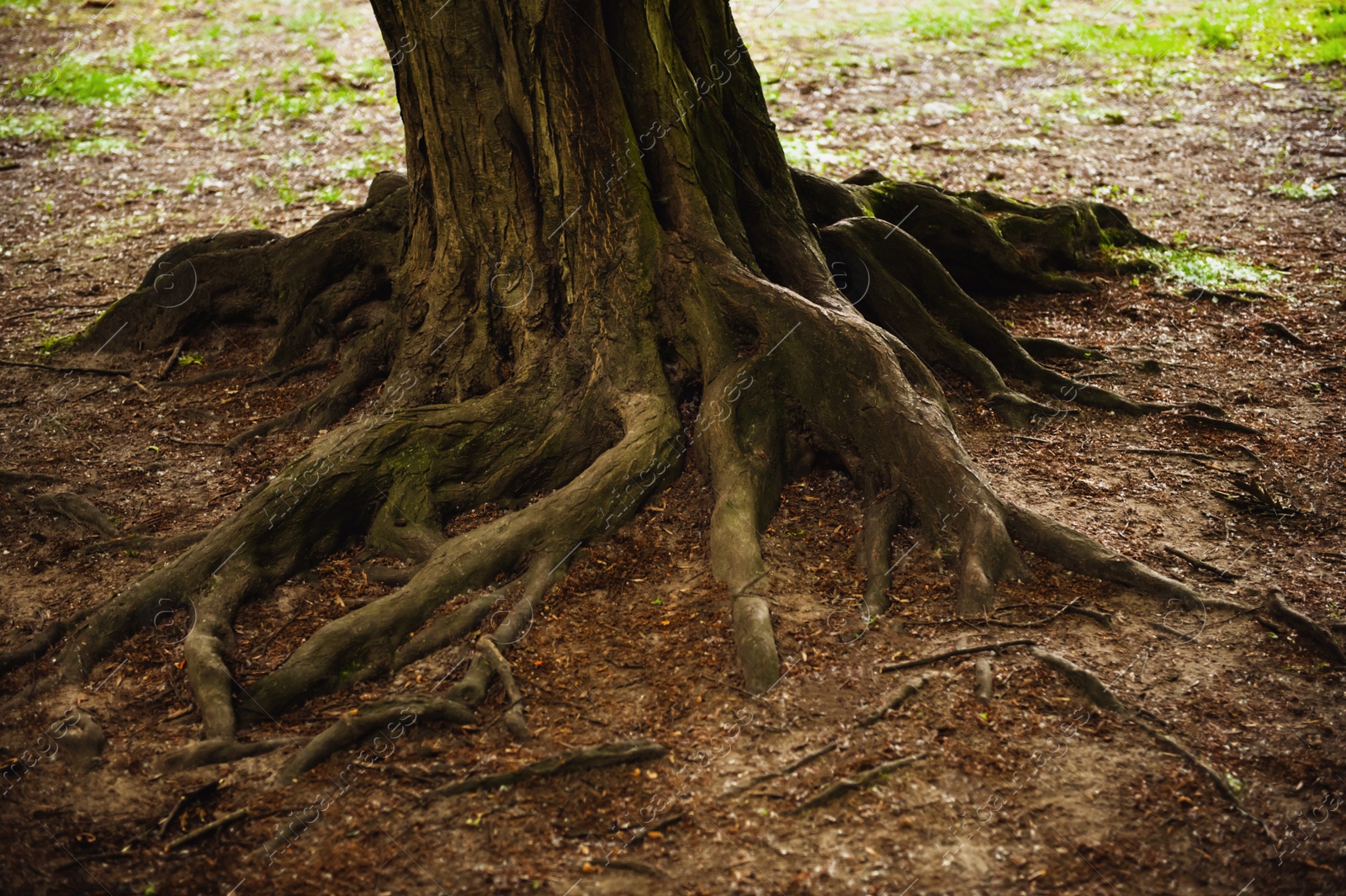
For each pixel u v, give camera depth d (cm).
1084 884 329
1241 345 720
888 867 336
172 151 1354
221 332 775
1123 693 405
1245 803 357
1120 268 846
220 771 384
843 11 1900
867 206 762
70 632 466
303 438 645
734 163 620
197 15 1986
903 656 426
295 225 1065
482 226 579
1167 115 1315
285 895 333
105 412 700
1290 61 1482
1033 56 1593
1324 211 990
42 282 955
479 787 370
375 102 1519
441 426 541
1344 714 394
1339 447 584
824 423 543
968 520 486
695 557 494
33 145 1388
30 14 1983
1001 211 837
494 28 547
